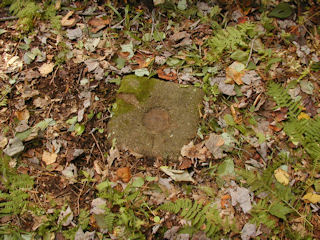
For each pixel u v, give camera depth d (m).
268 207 0.92
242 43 1.17
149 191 0.96
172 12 1.31
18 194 0.94
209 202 0.94
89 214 0.93
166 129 1.03
